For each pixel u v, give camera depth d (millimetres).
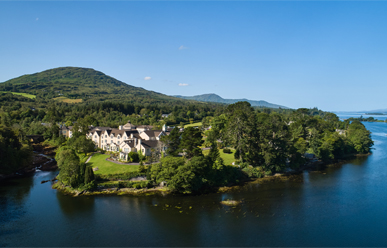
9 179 84062
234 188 74250
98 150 112812
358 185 77312
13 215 55781
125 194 68438
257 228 49875
